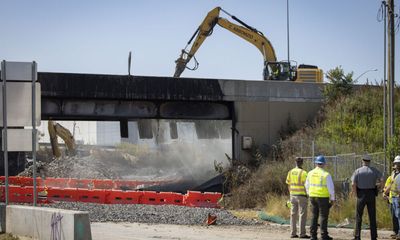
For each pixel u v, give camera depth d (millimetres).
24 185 34375
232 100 37531
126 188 38125
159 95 36125
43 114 35625
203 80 37031
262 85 38156
